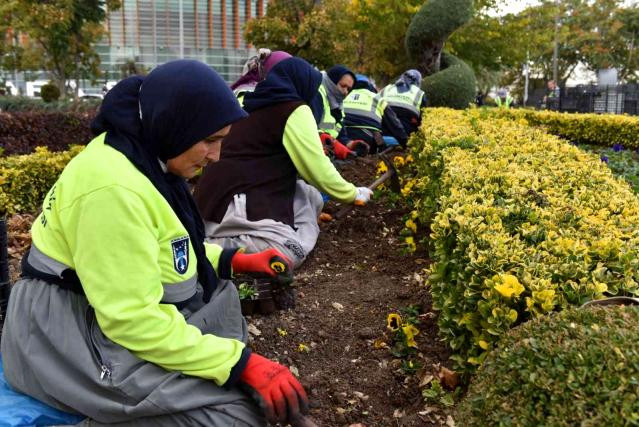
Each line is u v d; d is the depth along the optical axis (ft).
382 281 14.69
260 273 8.57
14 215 21.17
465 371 9.57
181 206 7.41
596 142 42.83
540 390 5.80
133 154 6.82
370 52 67.51
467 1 47.50
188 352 6.75
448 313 9.94
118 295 6.50
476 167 14.11
